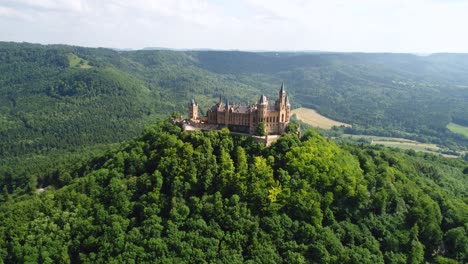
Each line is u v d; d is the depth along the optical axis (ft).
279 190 599.16
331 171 638.53
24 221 630.74
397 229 624.18
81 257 556.10
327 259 533.14
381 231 615.16
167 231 559.38
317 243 549.54
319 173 631.15
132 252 538.06
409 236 616.39
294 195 597.93
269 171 624.59
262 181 608.60
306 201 590.96
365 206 640.58
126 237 562.25
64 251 568.41
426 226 638.53
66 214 621.72
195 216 578.66
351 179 639.35
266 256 529.45
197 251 533.96
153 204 601.62
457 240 623.77
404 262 576.61
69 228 599.98
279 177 615.16
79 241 581.53
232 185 617.62
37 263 561.43
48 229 607.78
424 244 633.61
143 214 596.70
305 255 543.39
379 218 637.71
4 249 586.45
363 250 559.79
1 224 629.51
